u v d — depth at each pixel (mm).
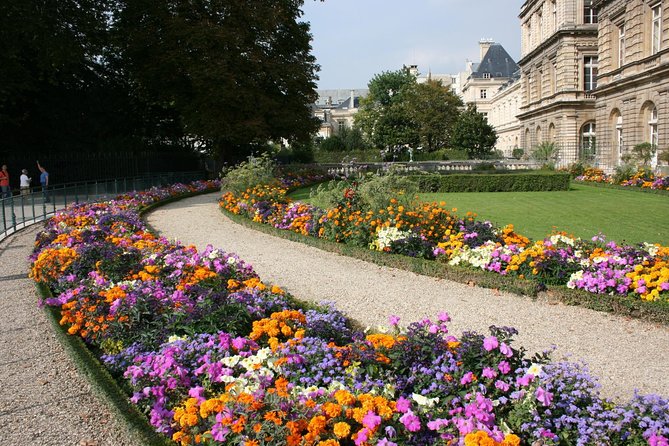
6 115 23844
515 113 68750
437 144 64875
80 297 5902
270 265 9914
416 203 11250
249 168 17391
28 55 23812
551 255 7680
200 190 25906
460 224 10344
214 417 3473
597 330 6293
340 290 8180
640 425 3191
